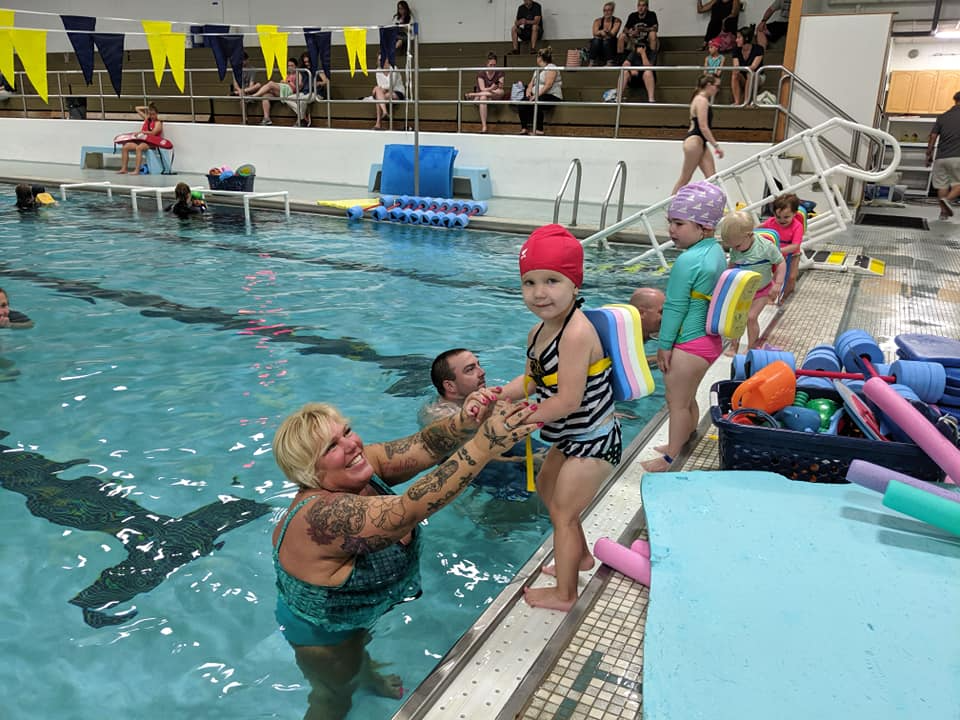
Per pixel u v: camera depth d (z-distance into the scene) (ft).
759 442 9.18
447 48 60.18
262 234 31.68
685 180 30.89
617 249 29.30
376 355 16.43
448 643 7.51
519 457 10.92
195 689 6.87
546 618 7.27
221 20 67.87
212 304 20.38
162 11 68.95
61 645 7.41
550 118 45.32
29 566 8.70
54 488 10.48
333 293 21.84
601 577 7.88
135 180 47.47
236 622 7.80
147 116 51.96
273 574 8.64
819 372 10.79
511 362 15.99
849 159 37.68
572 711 6.07
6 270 23.77
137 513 9.89
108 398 13.75
